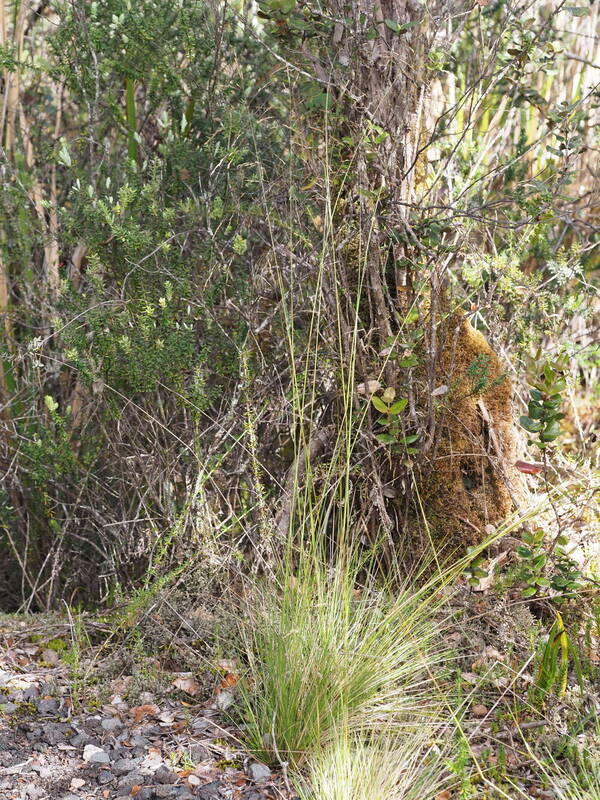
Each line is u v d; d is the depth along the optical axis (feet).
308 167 12.07
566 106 12.02
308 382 12.19
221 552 12.14
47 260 14.79
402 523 11.94
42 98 16.79
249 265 13.05
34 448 12.58
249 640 10.49
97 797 8.25
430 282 11.73
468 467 11.83
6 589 14.57
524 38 11.87
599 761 8.40
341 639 9.59
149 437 12.62
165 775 8.57
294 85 11.98
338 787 8.00
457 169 13.87
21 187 13.82
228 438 12.67
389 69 11.53
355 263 11.83
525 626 10.42
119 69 13.56
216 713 9.79
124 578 12.82
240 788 8.44
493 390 11.91
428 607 10.68
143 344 11.80
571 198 11.57
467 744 8.11
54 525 13.04
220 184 13.12
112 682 10.36
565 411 16.52
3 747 9.00
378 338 11.89
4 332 14.80
